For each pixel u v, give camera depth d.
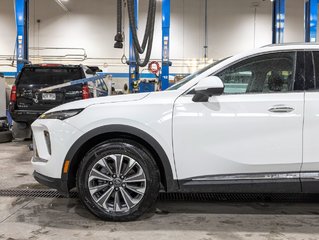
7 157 6.80
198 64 19.58
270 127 3.20
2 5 19.81
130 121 3.24
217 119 3.22
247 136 3.21
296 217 3.49
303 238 2.96
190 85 3.36
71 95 7.75
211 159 3.22
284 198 4.14
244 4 20.02
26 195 4.23
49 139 3.36
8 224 3.29
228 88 3.35
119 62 19.86
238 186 3.23
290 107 3.21
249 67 3.39
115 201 3.29
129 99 3.38
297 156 3.19
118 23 4.52
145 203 3.28
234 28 20.08
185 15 20.09
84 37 20.16
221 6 20.03
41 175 3.43
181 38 20.12
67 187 3.34
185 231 3.11
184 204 3.91
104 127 3.25
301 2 19.62
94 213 3.29
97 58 20.08
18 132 8.34
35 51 20.17
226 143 3.21
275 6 11.29
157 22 19.69
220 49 20.14
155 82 10.17
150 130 3.23
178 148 3.23
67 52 20.20
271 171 3.23
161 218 3.44
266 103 3.23
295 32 19.69
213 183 3.23
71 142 3.29
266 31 19.97
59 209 3.72
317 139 3.18
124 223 3.29
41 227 3.21
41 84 7.81
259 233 3.07
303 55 3.37
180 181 3.26
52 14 20.14
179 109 3.26
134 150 3.25
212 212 3.64
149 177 3.26
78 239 2.93
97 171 3.28
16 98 7.85
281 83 3.33
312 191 3.23
